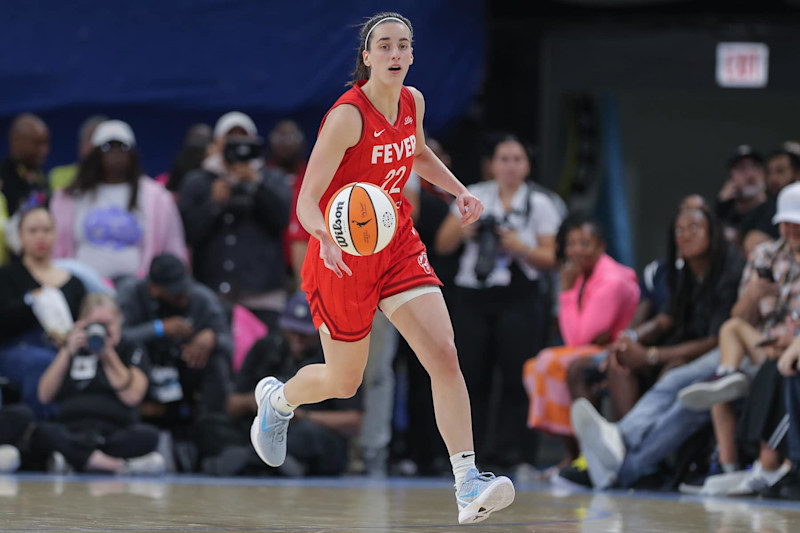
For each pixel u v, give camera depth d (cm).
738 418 1708
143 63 2544
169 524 1077
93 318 1938
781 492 1594
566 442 1961
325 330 1050
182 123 2566
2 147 2528
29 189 2230
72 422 1928
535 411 1964
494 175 2173
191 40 2558
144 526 1051
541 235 2122
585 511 1327
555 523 1162
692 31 2859
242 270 2156
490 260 2025
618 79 2873
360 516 1217
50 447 1894
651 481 1783
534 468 2116
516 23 2856
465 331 2092
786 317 1666
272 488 1652
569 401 1934
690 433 1736
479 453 2103
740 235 2062
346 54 2569
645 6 2862
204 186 2211
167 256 2047
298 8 2572
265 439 1205
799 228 1655
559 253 2042
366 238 948
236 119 2234
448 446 1012
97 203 2152
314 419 2008
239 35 2566
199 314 2059
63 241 2155
